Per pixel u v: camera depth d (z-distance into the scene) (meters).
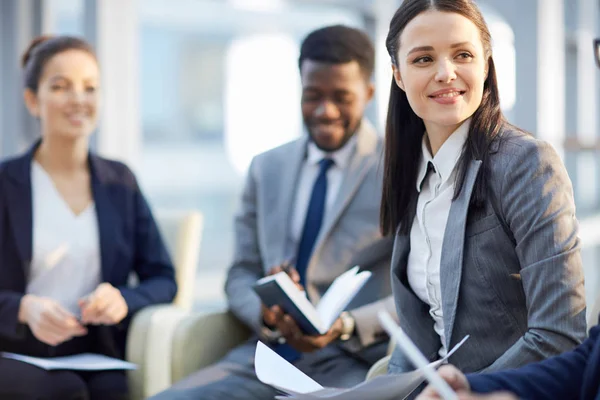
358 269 2.17
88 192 2.47
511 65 3.51
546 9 3.43
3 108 3.73
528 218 1.40
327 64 2.18
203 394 2.02
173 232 2.70
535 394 1.23
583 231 3.93
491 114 1.49
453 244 1.48
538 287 1.38
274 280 1.89
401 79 1.55
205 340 2.30
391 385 1.22
